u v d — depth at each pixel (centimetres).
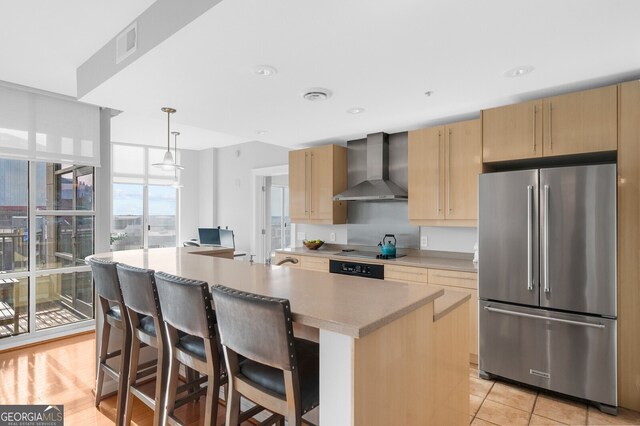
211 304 162
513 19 174
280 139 460
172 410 181
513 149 291
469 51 208
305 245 487
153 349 282
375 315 122
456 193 348
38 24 222
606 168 240
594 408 247
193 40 191
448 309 172
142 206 666
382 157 419
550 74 245
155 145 661
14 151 354
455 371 180
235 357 146
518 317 274
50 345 366
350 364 114
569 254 252
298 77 245
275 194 659
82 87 282
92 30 230
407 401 140
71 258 405
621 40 196
